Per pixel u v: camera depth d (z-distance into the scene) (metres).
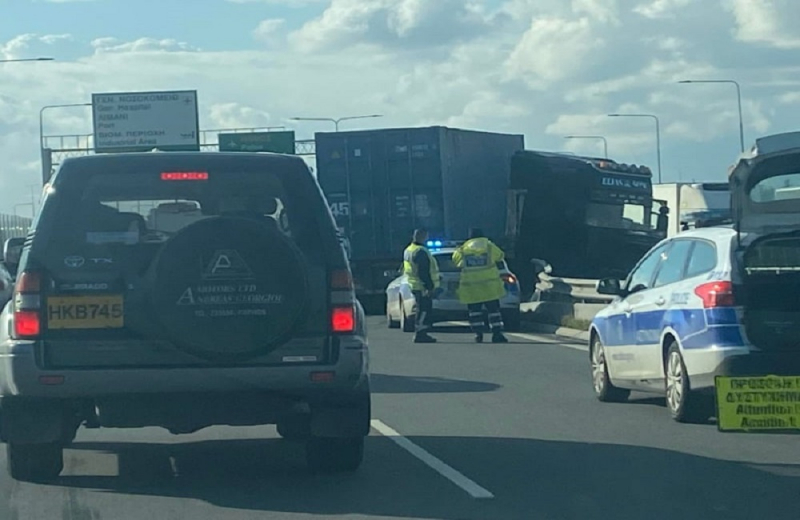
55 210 8.73
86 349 8.59
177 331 8.48
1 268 18.27
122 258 8.64
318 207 8.92
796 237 11.07
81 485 9.49
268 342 8.59
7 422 9.02
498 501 8.77
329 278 8.80
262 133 56.75
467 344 22.81
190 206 9.16
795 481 9.41
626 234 33.38
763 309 11.13
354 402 9.21
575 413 13.23
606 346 13.91
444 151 34.03
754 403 9.58
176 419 8.87
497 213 35.16
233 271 8.55
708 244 11.84
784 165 10.80
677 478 9.55
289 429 11.61
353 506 8.62
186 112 58.31
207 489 9.31
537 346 22.17
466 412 13.41
